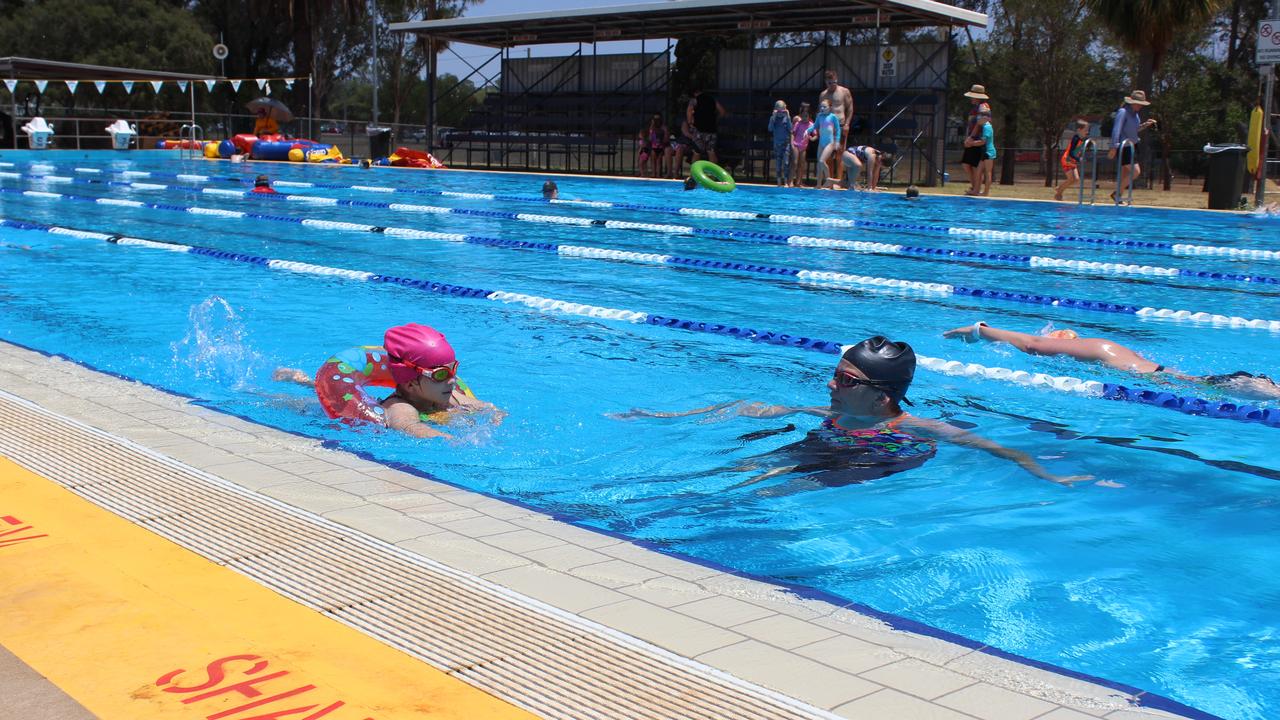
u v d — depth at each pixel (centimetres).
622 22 2628
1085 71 3412
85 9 4416
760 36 2802
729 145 2488
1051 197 2036
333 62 5200
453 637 244
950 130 3534
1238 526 349
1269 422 489
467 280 938
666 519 354
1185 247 1209
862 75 2417
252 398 512
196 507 333
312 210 1619
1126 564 316
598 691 219
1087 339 615
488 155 2922
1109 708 213
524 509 343
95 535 307
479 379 565
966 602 286
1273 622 275
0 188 1988
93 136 3356
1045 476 403
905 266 1066
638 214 1595
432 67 2978
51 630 244
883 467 411
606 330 718
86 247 1144
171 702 212
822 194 1992
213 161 3078
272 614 256
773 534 338
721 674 226
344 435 448
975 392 543
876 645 244
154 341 650
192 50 4481
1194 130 3438
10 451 388
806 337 698
